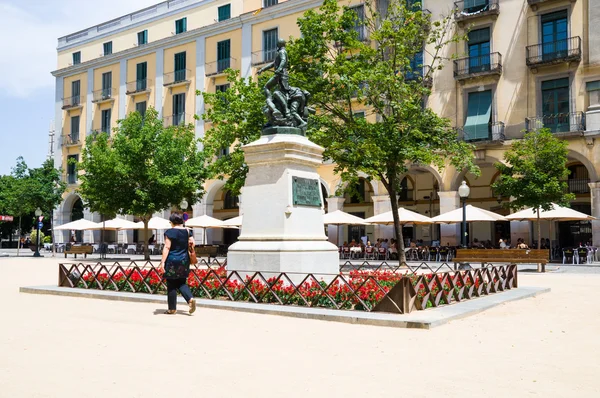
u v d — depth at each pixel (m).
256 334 7.36
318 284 9.59
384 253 30.33
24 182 38.47
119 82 46.41
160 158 29.44
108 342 6.77
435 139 21.64
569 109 28.48
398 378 5.16
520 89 29.81
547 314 9.28
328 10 21.19
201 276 11.25
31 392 4.65
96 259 31.73
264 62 38.19
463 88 31.38
